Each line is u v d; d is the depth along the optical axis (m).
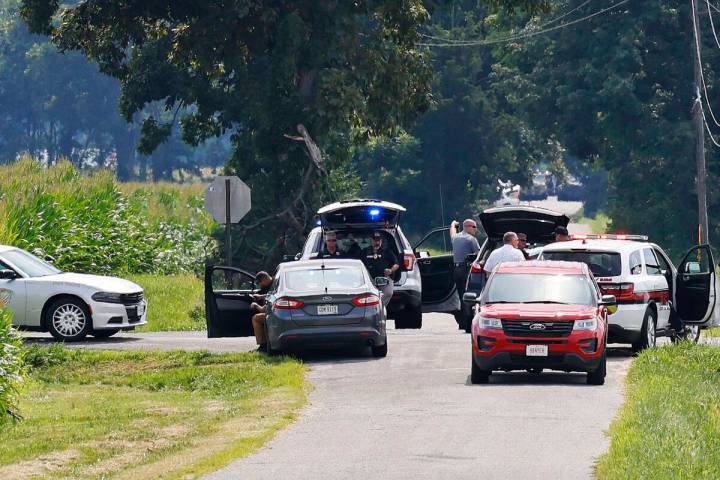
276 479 47.16
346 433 57.25
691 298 93.06
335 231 101.19
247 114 191.88
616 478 44.44
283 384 73.31
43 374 83.06
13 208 141.12
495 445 53.38
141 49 196.25
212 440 56.41
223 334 92.19
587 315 72.06
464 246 106.81
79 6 185.62
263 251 193.62
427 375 76.62
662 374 73.06
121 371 83.50
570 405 64.25
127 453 54.69
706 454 48.47
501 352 71.69
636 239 94.62
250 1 177.38
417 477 46.88
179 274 169.38
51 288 101.94
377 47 184.50
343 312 83.06
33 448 56.28
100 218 154.38
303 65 184.88
